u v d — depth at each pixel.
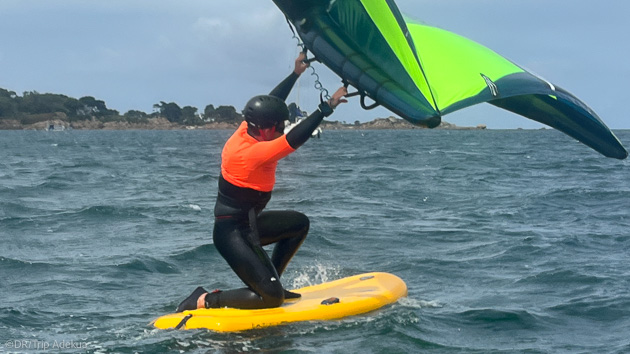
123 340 6.44
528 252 10.59
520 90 6.40
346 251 10.73
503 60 6.75
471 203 16.78
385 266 9.74
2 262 9.80
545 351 6.22
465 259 10.17
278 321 6.73
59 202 16.89
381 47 6.09
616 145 7.16
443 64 6.54
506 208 15.82
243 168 6.77
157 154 46.25
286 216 7.30
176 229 12.84
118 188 20.59
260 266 6.86
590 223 13.53
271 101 6.79
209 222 13.71
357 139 95.81
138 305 7.79
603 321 7.15
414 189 19.97
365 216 14.30
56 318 7.23
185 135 136.75
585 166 31.36
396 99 6.20
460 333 6.72
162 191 19.70
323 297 7.39
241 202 6.92
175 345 6.24
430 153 45.72
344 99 6.51
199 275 9.28
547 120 7.20
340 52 6.31
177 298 8.09
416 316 7.09
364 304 7.19
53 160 37.78
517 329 6.88
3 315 7.29
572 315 7.36
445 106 6.10
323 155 43.00
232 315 6.80
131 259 9.96
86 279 8.95
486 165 32.00
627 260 9.98
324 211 14.98
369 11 6.00
